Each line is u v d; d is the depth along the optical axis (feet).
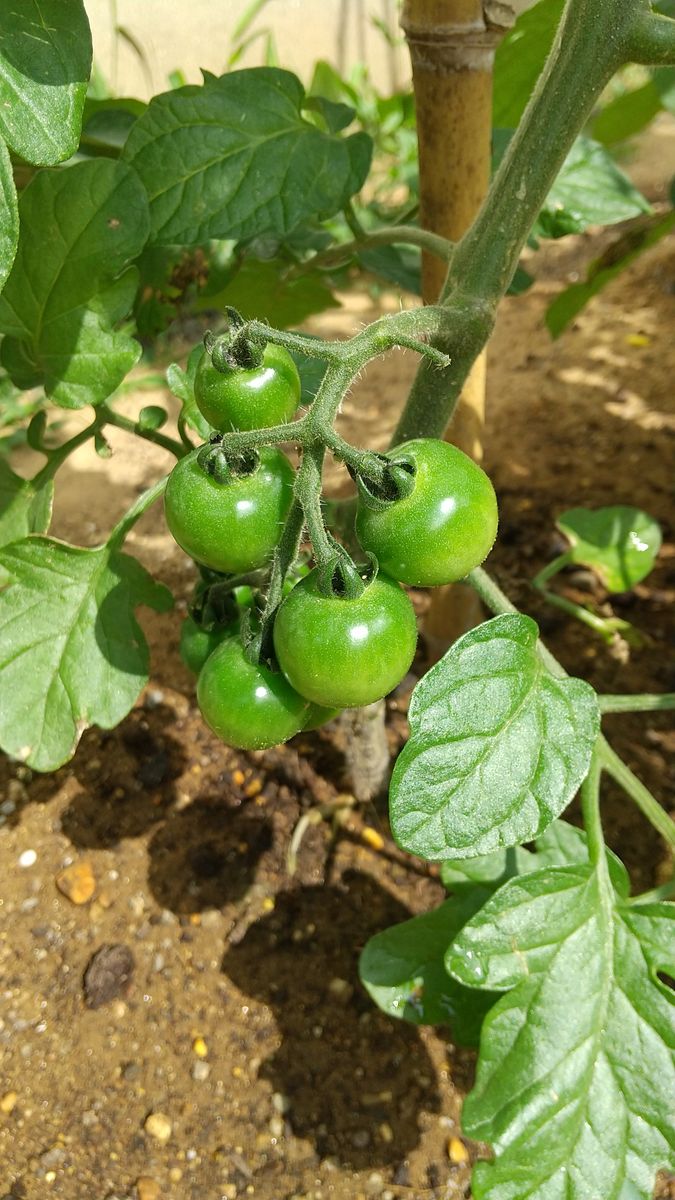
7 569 0.67
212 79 0.70
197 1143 0.79
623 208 0.83
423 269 0.81
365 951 0.72
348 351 0.45
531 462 1.37
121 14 2.08
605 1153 0.57
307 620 0.46
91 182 0.61
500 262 0.54
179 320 1.61
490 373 1.55
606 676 1.09
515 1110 0.57
